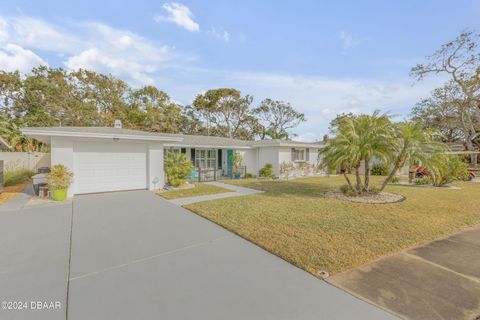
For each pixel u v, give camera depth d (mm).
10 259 3588
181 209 6887
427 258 3596
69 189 8844
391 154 8164
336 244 4109
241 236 4598
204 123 32656
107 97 26406
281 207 6992
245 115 31547
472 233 4770
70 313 2354
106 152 9828
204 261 3537
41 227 5184
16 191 10141
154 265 3410
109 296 2646
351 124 8484
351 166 8727
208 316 2309
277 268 3312
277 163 17125
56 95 23750
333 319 2250
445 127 23438
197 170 15836
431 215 6074
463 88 19562
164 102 29109
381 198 8328
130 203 7723
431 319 2244
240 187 11609
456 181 14070
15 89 23062
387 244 4105
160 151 10930
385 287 2803
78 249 3980
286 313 2346
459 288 2770
